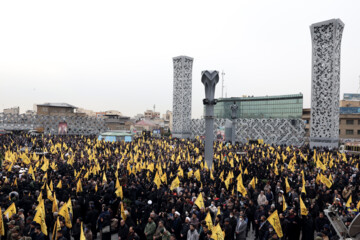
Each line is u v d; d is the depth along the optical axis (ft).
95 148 142.41
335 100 166.50
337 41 167.63
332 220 29.71
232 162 93.35
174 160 106.32
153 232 39.47
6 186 57.67
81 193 56.18
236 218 44.42
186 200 49.16
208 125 106.11
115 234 51.44
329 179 68.85
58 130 247.91
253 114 321.73
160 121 591.78
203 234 39.06
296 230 41.73
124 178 66.23
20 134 230.27
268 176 79.77
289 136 220.64
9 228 36.55
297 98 291.38
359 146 135.44
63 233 37.40
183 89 254.47
